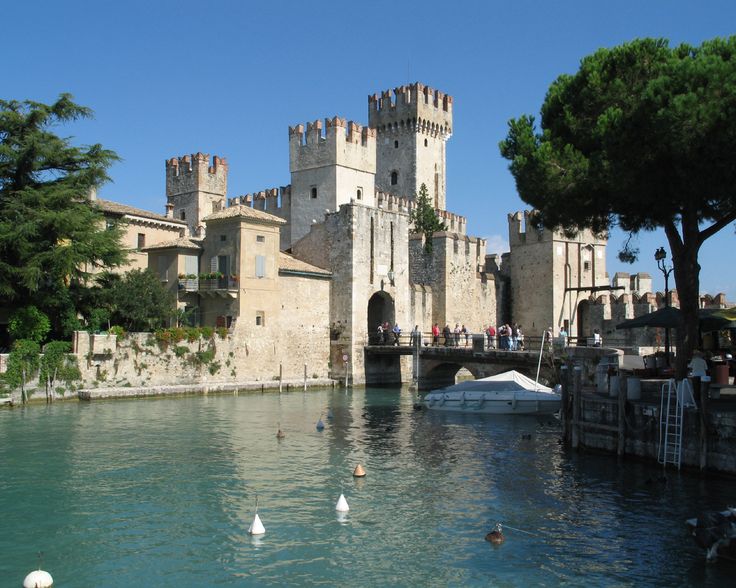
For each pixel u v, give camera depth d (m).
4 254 48.25
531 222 35.38
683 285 29.92
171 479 26.69
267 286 62.16
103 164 52.72
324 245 70.12
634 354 47.69
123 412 44.09
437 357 61.81
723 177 26.61
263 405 49.62
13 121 50.16
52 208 49.22
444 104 112.19
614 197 30.17
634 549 19.34
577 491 24.88
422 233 80.44
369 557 18.91
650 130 26.97
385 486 25.84
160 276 61.97
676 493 24.14
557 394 45.69
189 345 56.16
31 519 21.86
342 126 81.69
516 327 71.31
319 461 30.06
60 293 50.25
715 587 17.02
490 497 24.28
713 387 29.19
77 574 17.83
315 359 66.94
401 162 108.75
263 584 17.30
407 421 42.22
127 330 55.31
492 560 18.66
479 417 44.12
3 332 52.53
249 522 21.67
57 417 41.25
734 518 18.61
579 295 77.12
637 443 28.70
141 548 19.53
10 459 29.84
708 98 25.80
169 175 90.25
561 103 32.62
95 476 27.03
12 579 17.47
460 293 78.50
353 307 67.81
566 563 18.45
